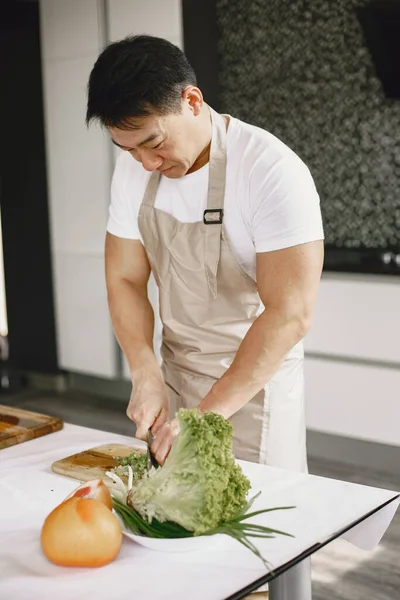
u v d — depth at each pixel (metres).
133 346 1.70
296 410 1.72
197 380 1.71
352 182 3.71
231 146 1.56
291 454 1.73
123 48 1.32
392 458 3.25
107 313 4.29
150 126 1.35
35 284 4.64
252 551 1.06
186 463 1.08
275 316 1.49
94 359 4.43
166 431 1.31
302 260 1.49
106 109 1.32
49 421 1.66
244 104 3.94
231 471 1.10
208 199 1.58
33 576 1.04
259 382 1.50
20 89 4.48
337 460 3.41
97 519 1.05
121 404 4.31
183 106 1.40
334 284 3.28
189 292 1.67
